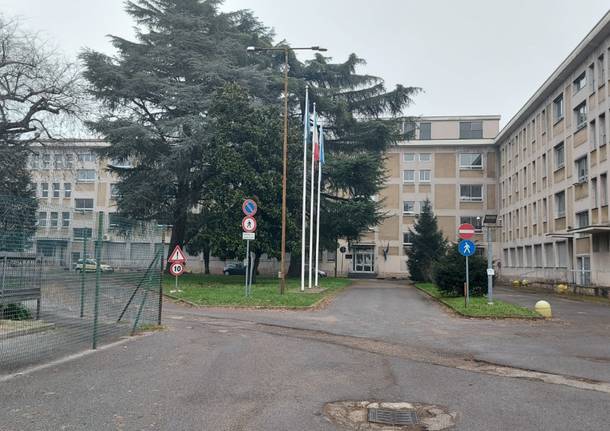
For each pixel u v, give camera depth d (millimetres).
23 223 9383
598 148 32406
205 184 33969
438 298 24078
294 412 6336
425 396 7184
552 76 39594
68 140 31672
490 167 62781
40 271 9852
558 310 20797
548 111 42781
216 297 21219
